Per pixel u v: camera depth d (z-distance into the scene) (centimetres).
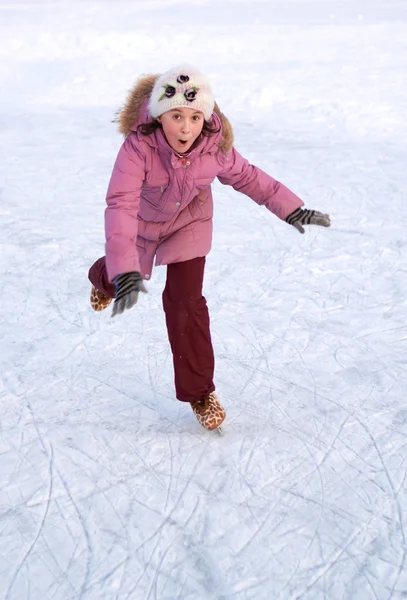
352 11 2052
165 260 282
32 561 234
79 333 398
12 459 288
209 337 294
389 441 293
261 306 427
